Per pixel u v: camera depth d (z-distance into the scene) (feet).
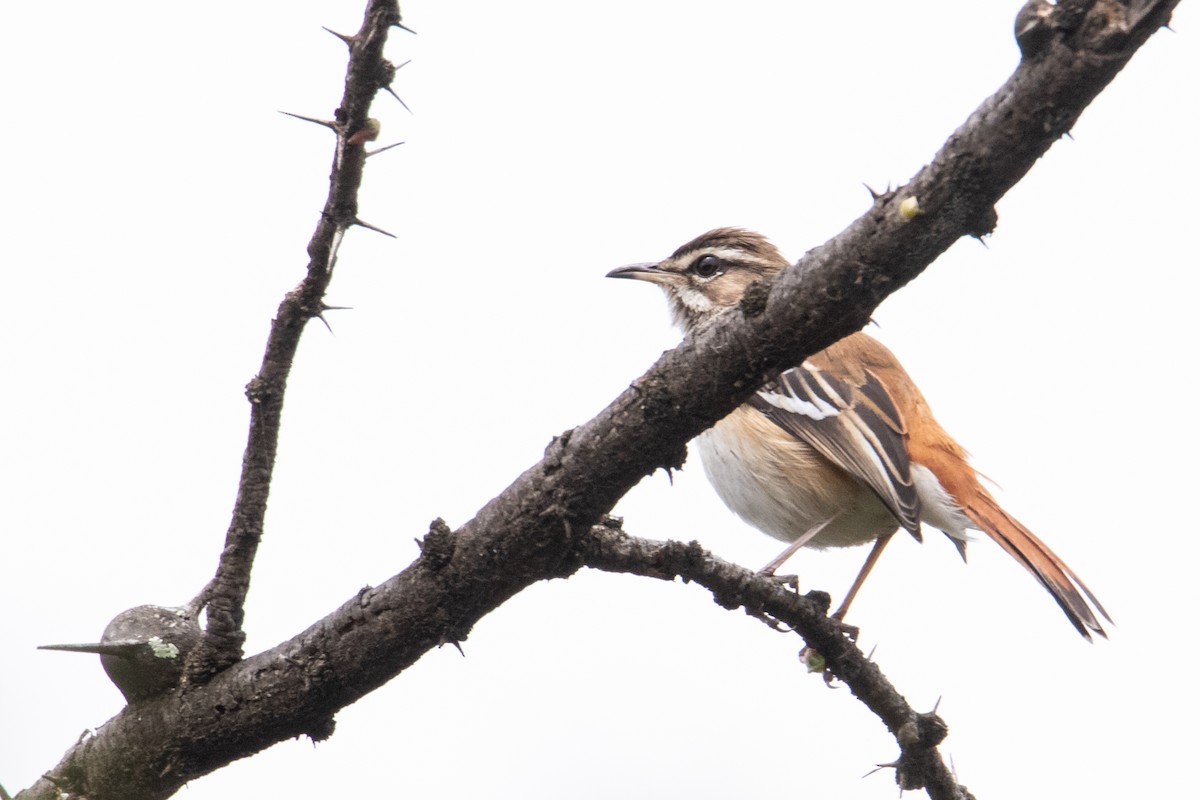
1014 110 21.54
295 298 24.99
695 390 25.57
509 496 27.17
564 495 26.78
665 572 30.19
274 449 26.99
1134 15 20.33
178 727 28.22
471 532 27.32
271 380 25.99
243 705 28.02
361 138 23.25
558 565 27.89
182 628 28.60
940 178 22.45
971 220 22.77
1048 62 21.04
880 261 23.45
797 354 24.94
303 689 27.81
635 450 26.30
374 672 27.99
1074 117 21.52
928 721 32.71
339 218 24.16
